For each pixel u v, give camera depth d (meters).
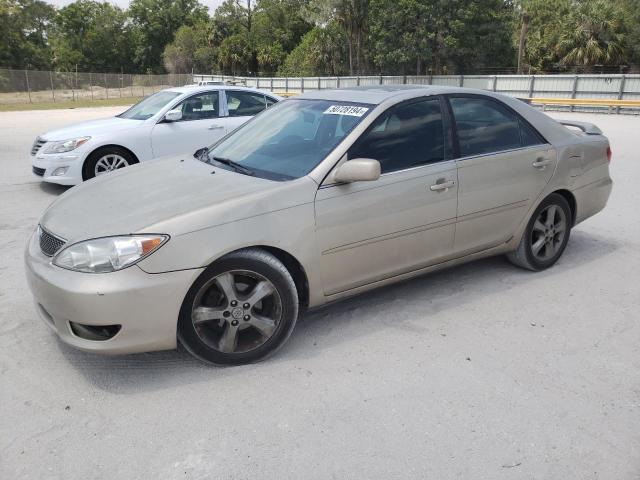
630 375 3.15
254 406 2.85
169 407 2.85
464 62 42.06
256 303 3.18
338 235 3.40
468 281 4.50
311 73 53.72
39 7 81.75
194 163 3.97
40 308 3.18
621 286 4.42
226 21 74.25
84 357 3.33
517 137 4.34
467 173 3.95
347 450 2.53
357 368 3.21
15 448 2.54
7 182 8.62
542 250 4.68
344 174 3.30
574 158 4.64
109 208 3.23
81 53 84.31
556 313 3.93
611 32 38.50
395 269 3.76
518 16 46.28
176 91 8.77
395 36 41.12
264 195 3.18
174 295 2.92
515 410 2.82
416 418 2.75
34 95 41.06
